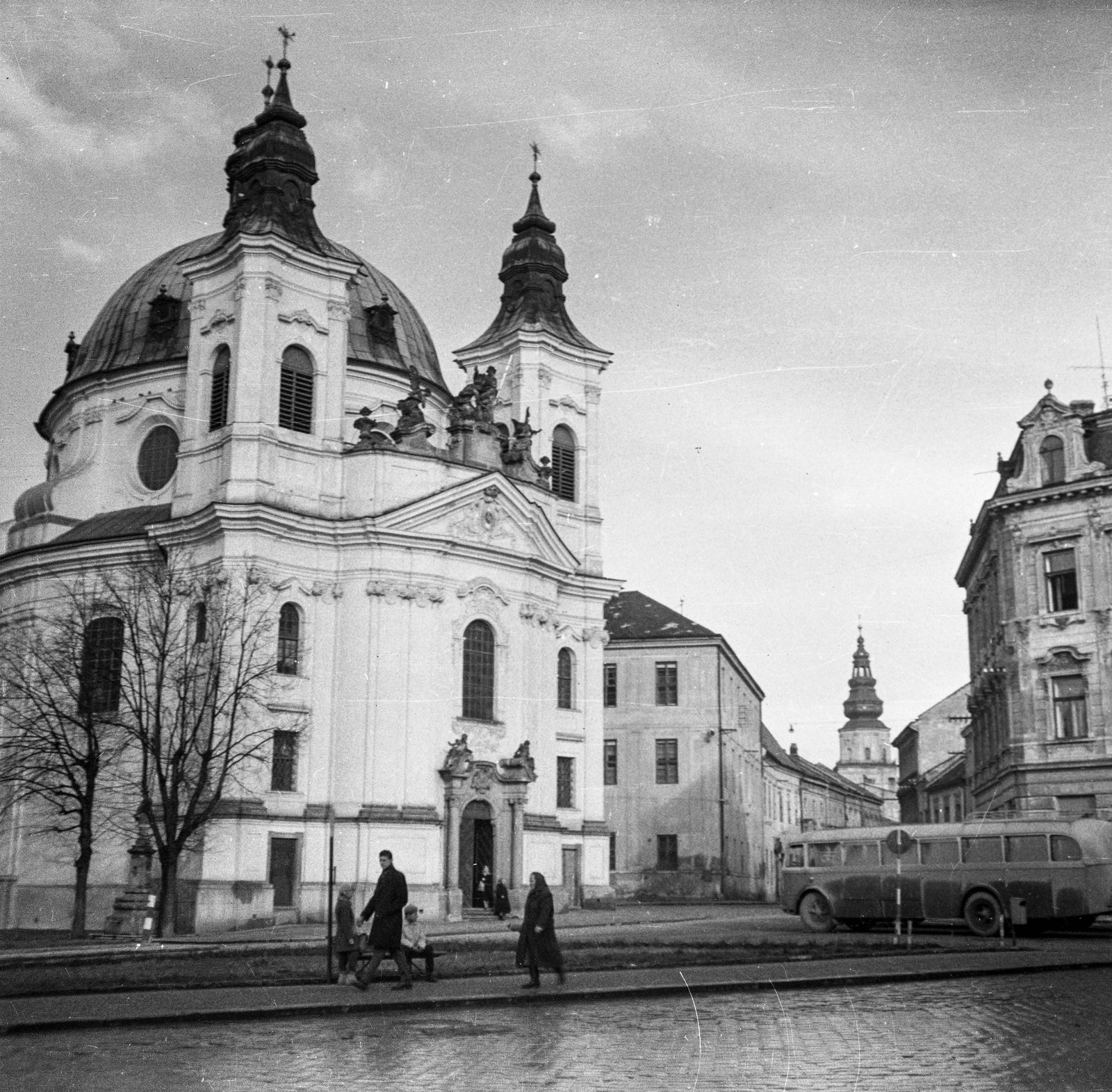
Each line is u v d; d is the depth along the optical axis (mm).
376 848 51344
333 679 53188
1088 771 57438
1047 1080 13945
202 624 49938
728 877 88625
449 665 54938
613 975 24797
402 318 66312
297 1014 19562
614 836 88375
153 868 49406
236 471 52250
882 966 26719
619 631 91000
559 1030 18109
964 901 40594
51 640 52844
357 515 54312
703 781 88000
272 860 50406
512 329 65875
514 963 27078
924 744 117625
